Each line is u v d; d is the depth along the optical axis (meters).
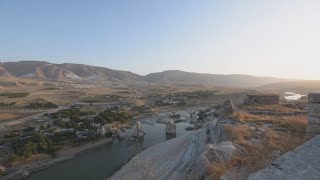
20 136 73.75
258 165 13.34
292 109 42.44
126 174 34.09
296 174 8.83
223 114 44.12
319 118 15.02
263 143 18.95
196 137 42.53
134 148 67.31
